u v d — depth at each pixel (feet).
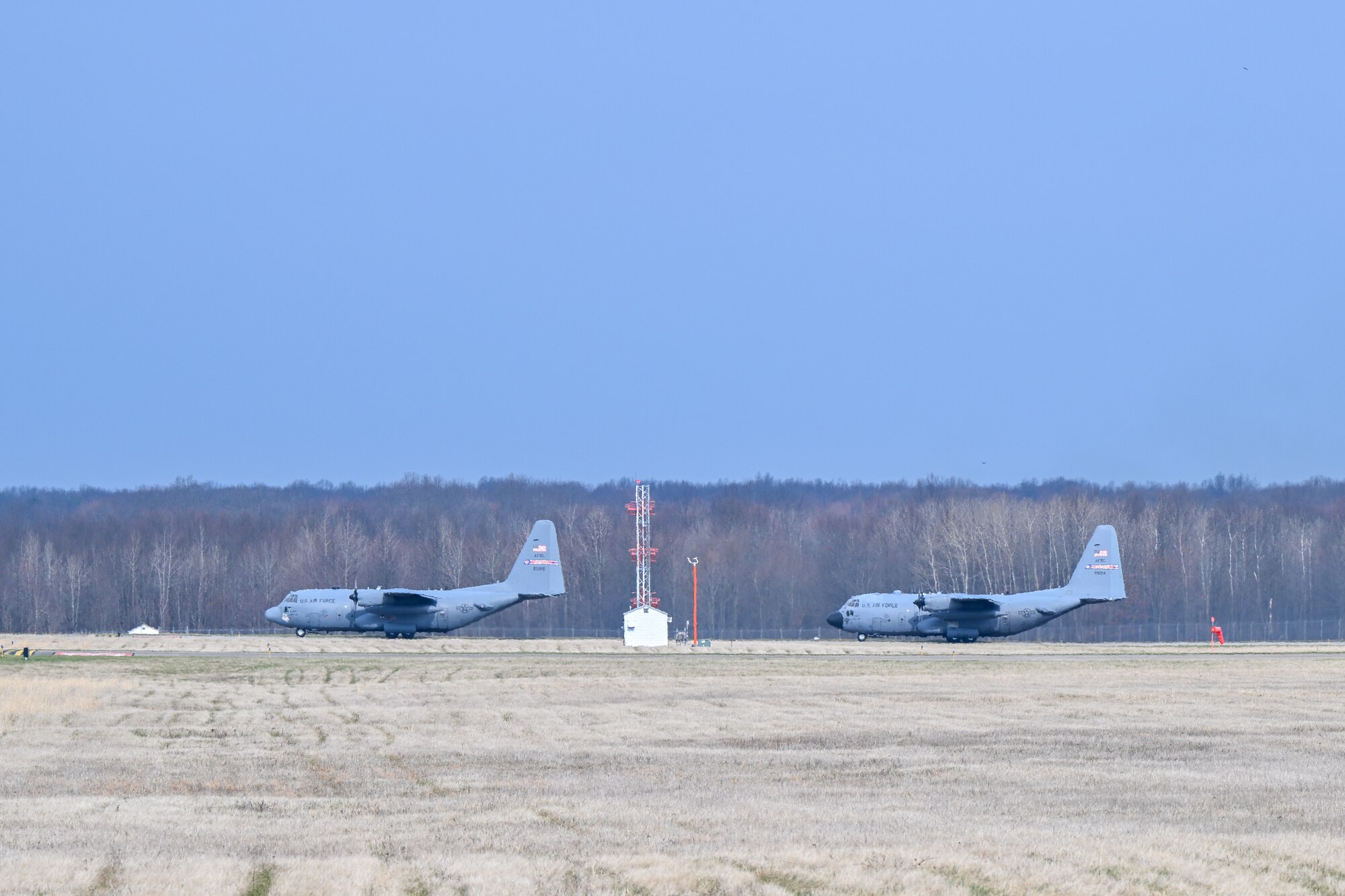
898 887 242.99
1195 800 357.20
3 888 239.50
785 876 251.39
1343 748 478.18
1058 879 248.73
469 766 432.66
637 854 274.16
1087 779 399.65
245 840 291.99
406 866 259.80
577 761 443.73
